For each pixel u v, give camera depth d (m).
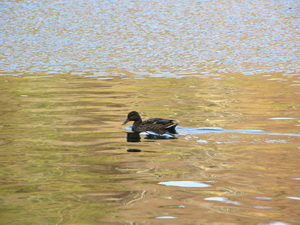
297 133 17.61
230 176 13.14
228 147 15.99
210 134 17.67
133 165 14.20
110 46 42.69
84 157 15.05
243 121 19.67
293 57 37.84
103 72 32.59
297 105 22.86
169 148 15.99
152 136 17.56
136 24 54.44
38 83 28.89
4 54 39.28
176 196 11.74
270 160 14.52
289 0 73.69
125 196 11.77
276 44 43.69
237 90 26.88
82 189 12.27
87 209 11.01
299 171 13.52
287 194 11.84
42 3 69.69
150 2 71.19
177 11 63.69
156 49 41.44
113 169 13.82
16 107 22.52
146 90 26.86
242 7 67.12
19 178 13.12
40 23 54.91
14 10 63.91
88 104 23.19
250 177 13.05
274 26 53.41
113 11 63.41
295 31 50.28
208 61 36.62
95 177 13.16
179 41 45.16
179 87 27.78
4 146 16.25
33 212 10.88
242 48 41.97
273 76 31.17
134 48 41.84
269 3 70.62
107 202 11.41
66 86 27.95
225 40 45.78
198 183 12.64
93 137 17.41
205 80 30.00
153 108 22.30
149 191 12.09
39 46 42.75
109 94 25.67
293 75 31.39
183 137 17.34
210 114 21.06
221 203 11.29
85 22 55.53
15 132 18.08
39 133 17.94
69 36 47.50
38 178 13.12
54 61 36.47
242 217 10.54
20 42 44.66
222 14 61.69
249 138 17.05
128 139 17.16
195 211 10.86
